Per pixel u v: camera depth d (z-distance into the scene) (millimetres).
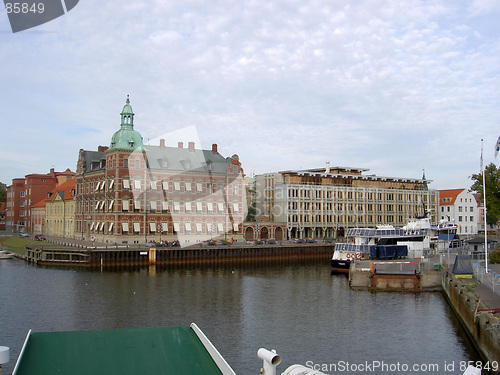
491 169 73812
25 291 55469
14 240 112375
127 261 79750
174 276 70062
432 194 146125
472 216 148875
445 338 36906
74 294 53875
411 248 77250
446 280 52469
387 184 139125
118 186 91750
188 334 17266
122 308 46688
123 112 93875
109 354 15492
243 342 35688
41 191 152000
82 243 94562
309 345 35125
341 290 58125
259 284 62906
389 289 57875
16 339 36438
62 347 15680
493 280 43562
